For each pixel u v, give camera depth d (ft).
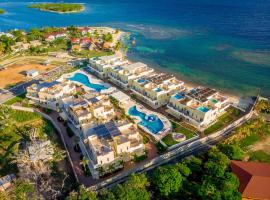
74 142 414.41
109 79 611.47
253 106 493.77
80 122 416.46
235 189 294.25
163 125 441.68
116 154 359.46
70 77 623.77
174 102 462.19
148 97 501.56
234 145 376.07
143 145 383.86
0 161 383.04
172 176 305.32
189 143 394.73
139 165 363.56
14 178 340.80
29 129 449.48
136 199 284.20
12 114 484.33
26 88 559.79
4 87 589.32
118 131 377.50
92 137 366.02
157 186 308.81
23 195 307.37
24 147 403.13
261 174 313.12
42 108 497.05
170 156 379.76
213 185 293.02
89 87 572.92
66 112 453.99
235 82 625.41
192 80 638.94
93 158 356.59
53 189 327.67
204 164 340.18
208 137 410.31
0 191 322.34
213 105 444.96
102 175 347.56
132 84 544.21
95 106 442.09
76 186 329.72
